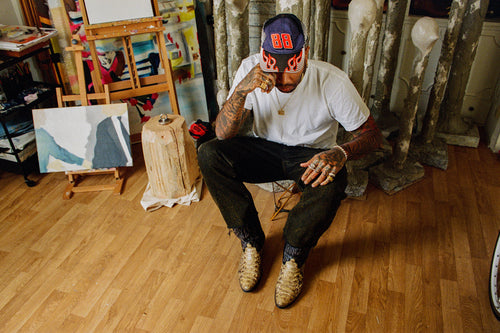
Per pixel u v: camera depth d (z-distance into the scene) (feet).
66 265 6.34
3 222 7.22
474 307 5.53
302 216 5.24
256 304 5.65
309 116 5.49
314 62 5.34
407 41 9.02
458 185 7.81
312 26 8.37
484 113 9.36
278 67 4.77
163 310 5.60
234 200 5.59
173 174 7.22
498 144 8.55
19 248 6.66
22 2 8.23
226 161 5.46
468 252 6.39
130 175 8.37
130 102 8.95
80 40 7.61
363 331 5.28
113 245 6.69
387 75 8.79
